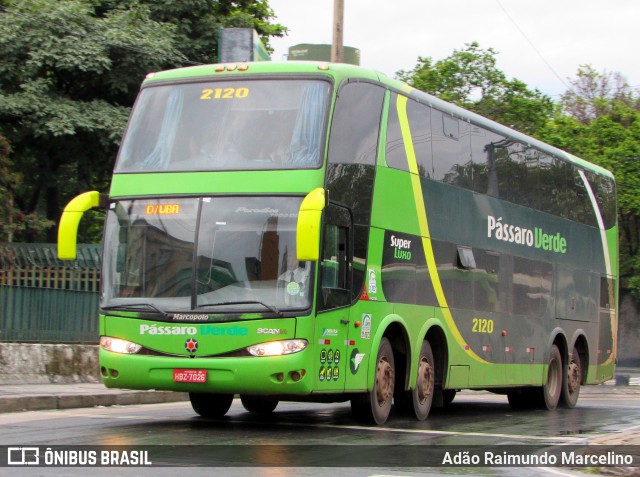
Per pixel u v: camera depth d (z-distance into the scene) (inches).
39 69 1205.1
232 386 476.7
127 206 512.1
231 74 527.8
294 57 1022.4
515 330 728.3
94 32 1210.0
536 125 1526.8
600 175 926.4
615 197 964.0
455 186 646.5
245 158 501.0
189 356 482.6
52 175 1337.4
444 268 623.5
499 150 720.3
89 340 858.8
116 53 1231.5
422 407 603.5
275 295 479.5
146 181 512.7
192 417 592.1
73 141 1272.1
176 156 514.0
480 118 698.2
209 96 524.1
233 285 484.4
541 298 776.9
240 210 493.0
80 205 509.4
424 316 595.5
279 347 474.0
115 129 1201.4
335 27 884.0
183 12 1342.3
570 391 834.2
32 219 1059.3
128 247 506.3
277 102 511.8
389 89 569.6
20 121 1234.0
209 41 1334.9
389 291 555.2
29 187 1453.0
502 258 709.9
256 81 520.7
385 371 559.8
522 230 746.8
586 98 2231.8
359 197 525.7
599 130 1599.4
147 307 491.5
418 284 589.3
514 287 728.3
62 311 834.8
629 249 1684.3
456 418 670.5
